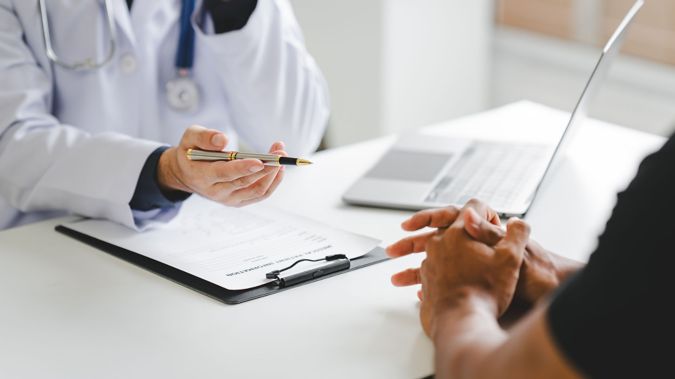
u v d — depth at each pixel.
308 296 1.01
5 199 1.38
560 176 1.39
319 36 3.11
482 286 0.86
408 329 0.93
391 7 2.90
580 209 1.26
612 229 0.60
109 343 0.93
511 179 1.34
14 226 1.41
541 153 1.45
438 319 0.82
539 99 3.32
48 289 1.06
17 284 1.08
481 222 0.92
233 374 0.86
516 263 0.88
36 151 1.30
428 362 0.87
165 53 1.49
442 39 3.09
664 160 0.58
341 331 0.93
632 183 0.60
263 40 1.50
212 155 1.12
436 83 3.14
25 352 0.92
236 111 1.57
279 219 1.23
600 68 1.15
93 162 1.25
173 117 1.50
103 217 1.26
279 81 1.53
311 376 0.85
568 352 0.59
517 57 3.39
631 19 1.26
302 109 1.57
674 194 0.57
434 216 1.01
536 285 0.92
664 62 2.93
